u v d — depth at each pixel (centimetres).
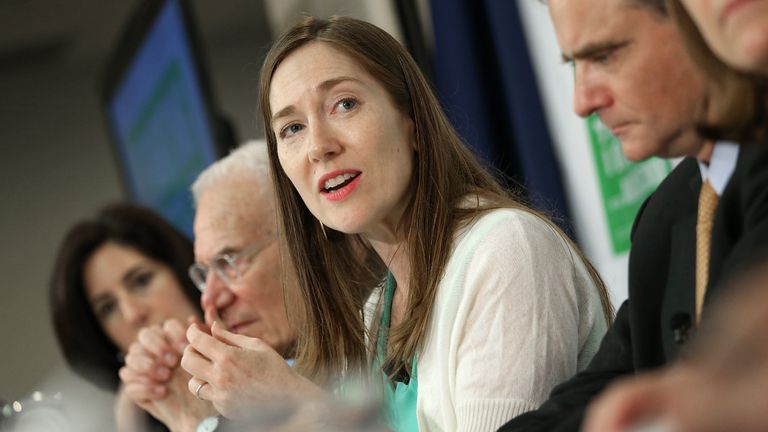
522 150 940
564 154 912
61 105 2283
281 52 490
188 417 654
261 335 641
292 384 468
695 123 292
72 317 844
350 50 478
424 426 465
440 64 1051
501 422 424
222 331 494
